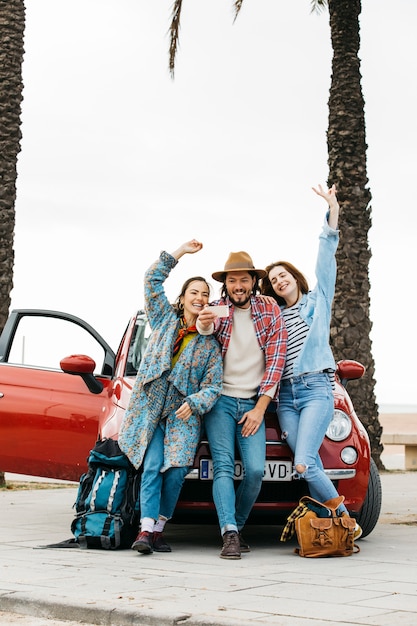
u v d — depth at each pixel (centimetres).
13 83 1262
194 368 600
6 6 1269
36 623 421
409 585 480
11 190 1252
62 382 738
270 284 658
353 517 652
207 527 784
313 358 618
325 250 634
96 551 606
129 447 604
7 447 739
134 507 614
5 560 557
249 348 612
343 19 1502
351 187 1490
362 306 1498
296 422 618
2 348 778
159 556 586
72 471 724
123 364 705
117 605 422
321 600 438
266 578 501
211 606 423
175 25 1386
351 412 664
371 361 1520
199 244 623
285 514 632
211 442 603
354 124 1490
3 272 1234
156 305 612
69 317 772
